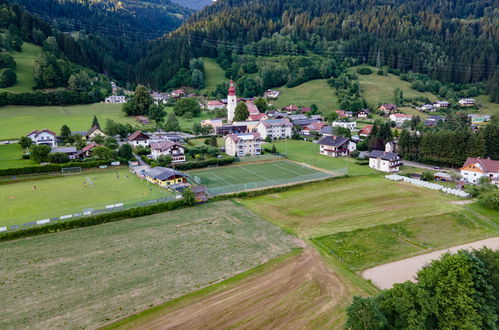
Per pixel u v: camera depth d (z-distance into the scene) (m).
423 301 29.97
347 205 66.06
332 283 41.03
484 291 31.31
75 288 39.97
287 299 37.88
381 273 43.69
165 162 88.94
